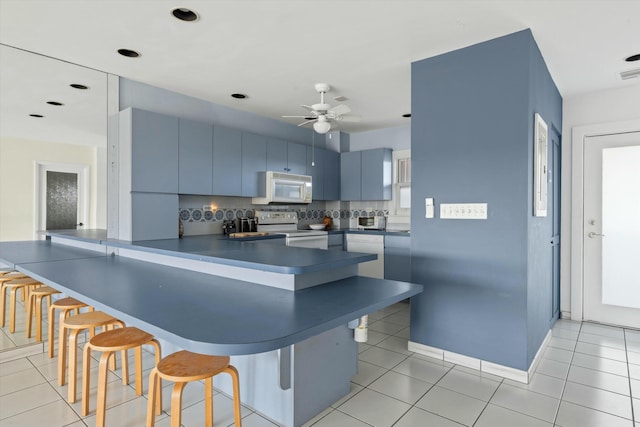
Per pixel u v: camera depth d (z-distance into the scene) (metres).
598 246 3.76
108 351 1.78
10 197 3.19
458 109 2.69
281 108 4.38
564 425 1.95
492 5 2.11
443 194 2.76
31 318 2.98
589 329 3.56
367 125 5.24
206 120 4.07
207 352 1.12
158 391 1.99
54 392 2.23
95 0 2.09
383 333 3.43
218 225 4.42
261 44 2.65
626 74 3.19
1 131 3.12
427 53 2.78
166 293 1.79
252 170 4.34
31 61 2.92
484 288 2.58
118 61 2.97
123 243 2.99
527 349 2.41
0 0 2.08
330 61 2.96
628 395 2.26
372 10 2.18
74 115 3.29
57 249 3.35
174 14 2.25
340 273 2.15
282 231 4.84
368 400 2.19
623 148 3.61
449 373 2.55
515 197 2.44
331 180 5.49
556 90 3.53
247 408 2.08
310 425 1.93
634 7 2.10
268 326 1.29
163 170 3.46
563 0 2.04
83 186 3.45
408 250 4.51
